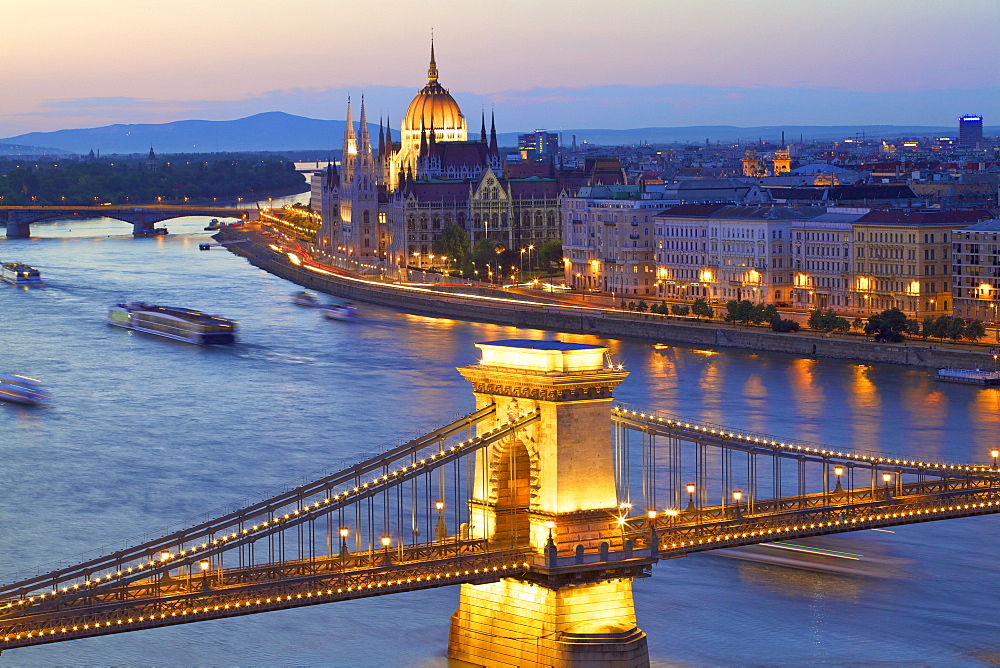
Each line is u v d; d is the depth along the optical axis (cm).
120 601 18862
